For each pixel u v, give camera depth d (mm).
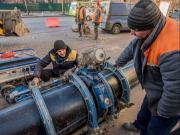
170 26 1009
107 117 1754
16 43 6102
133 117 2256
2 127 1148
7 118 1210
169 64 948
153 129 1422
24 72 2586
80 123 1553
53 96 1434
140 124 1855
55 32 8641
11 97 1540
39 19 14555
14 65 2457
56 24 10852
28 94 1815
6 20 4664
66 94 1486
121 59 1773
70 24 12016
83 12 7172
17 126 1188
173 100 1002
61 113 1361
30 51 2998
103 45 6141
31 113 1282
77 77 1626
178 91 956
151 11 947
